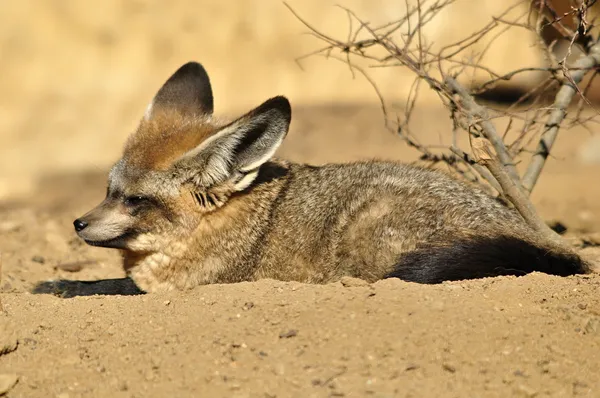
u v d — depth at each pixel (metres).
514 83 27.59
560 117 12.00
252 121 10.65
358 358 7.88
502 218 10.94
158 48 29.03
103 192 22.67
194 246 11.20
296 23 29.75
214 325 8.66
